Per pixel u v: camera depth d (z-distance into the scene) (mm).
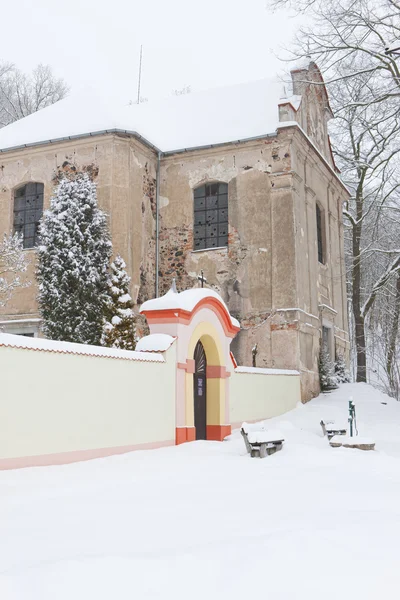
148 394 12602
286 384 19891
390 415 19828
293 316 20938
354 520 5426
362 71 22297
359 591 3506
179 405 13727
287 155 21844
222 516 5844
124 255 20938
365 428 17219
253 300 21578
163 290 22859
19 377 9242
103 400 11148
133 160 21969
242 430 11703
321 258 25438
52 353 9977
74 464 9898
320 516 5719
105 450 11070
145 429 12391
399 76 22406
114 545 4684
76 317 18562
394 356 33000
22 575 3797
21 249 20109
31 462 9344
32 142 22281
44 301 19125
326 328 24922
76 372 10508
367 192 32594
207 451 12102
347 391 22875
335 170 28062
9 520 5691
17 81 41594
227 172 22625
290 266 21234
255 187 22141
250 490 7617
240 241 22078
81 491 7492
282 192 21719
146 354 12695
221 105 25250
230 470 9664
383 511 6000
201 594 3496
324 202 25781
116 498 6977
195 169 23109
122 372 11797
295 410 19891
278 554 4148
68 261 18953
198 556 4141
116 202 21203
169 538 4902
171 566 3943
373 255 33188
